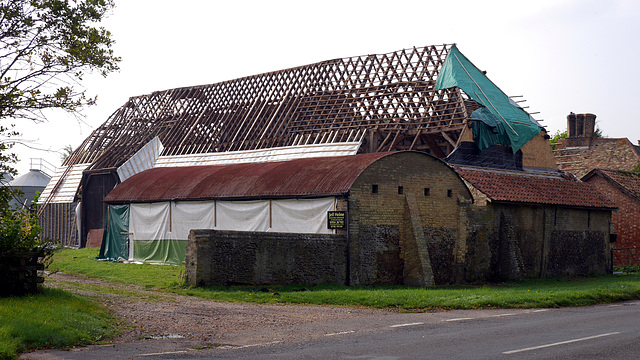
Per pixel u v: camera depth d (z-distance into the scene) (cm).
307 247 2245
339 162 2655
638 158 4872
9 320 1192
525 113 3809
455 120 3588
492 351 1040
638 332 1246
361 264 2378
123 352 1098
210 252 2056
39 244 1628
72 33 1745
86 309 1455
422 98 3719
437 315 1582
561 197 3316
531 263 3092
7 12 1659
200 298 1897
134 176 3466
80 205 4428
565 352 1026
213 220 2838
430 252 2630
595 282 2764
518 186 3186
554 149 5472
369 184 2439
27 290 1522
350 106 3994
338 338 1223
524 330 1286
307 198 2492
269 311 1644
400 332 1285
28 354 1064
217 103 4766
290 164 2886
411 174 2598
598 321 1434
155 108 5100
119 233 3256
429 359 980
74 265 2952
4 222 1555
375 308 1738
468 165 3391
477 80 3772
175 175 3269
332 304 1811
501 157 3572
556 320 1462
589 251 3425
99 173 4419
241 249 2106
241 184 2806
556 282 2877
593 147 5234
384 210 2481
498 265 2936
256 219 2683
